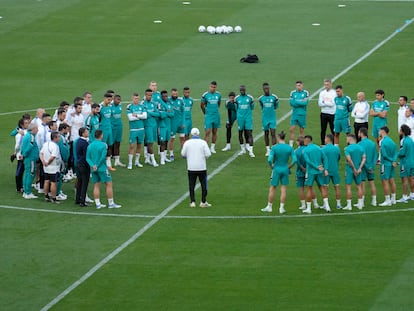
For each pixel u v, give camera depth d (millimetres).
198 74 54969
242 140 40688
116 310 25250
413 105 38312
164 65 57094
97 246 29734
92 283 26969
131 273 27594
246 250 29234
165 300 25797
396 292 26078
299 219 32156
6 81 54031
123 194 35250
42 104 49469
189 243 29875
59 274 27625
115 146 39000
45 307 25484
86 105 39000
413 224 31547
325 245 29594
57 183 34594
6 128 44969
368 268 27750
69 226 31609
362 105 39969
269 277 27172
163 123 39062
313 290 26297
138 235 30641
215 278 27172
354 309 25078
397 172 37969
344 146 41656
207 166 38875
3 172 38250
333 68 55844
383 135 33594
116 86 52688
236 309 25172
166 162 39750
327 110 41250
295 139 42906
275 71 55344
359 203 33344
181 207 33500
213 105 40812
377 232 30781
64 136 34688
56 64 57594
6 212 33156
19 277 27453
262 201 34188
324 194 32906
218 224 31641
